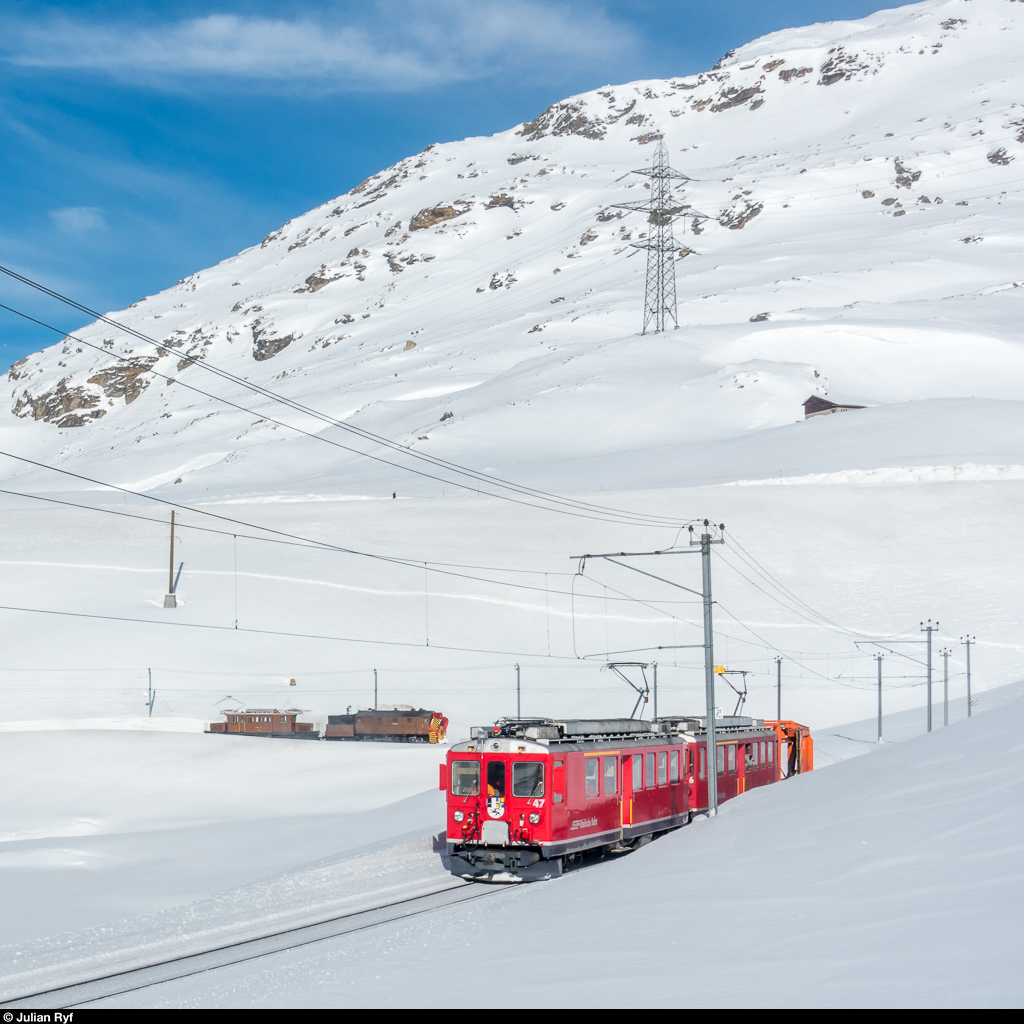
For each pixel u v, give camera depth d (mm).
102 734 68625
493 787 26766
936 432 159250
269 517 130750
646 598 103250
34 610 94125
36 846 44656
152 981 17516
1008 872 15281
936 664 85750
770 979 12711
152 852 42281
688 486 141125
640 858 25141
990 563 107000
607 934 16594
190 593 100312
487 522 124688
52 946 21266
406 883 26656
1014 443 151000
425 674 85625
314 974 16312
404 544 117875
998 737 24266
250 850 41688
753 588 105250
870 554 112250
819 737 66875
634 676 86312
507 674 86625
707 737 33281
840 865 18469
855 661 88312
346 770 64438
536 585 106250
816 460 151500
